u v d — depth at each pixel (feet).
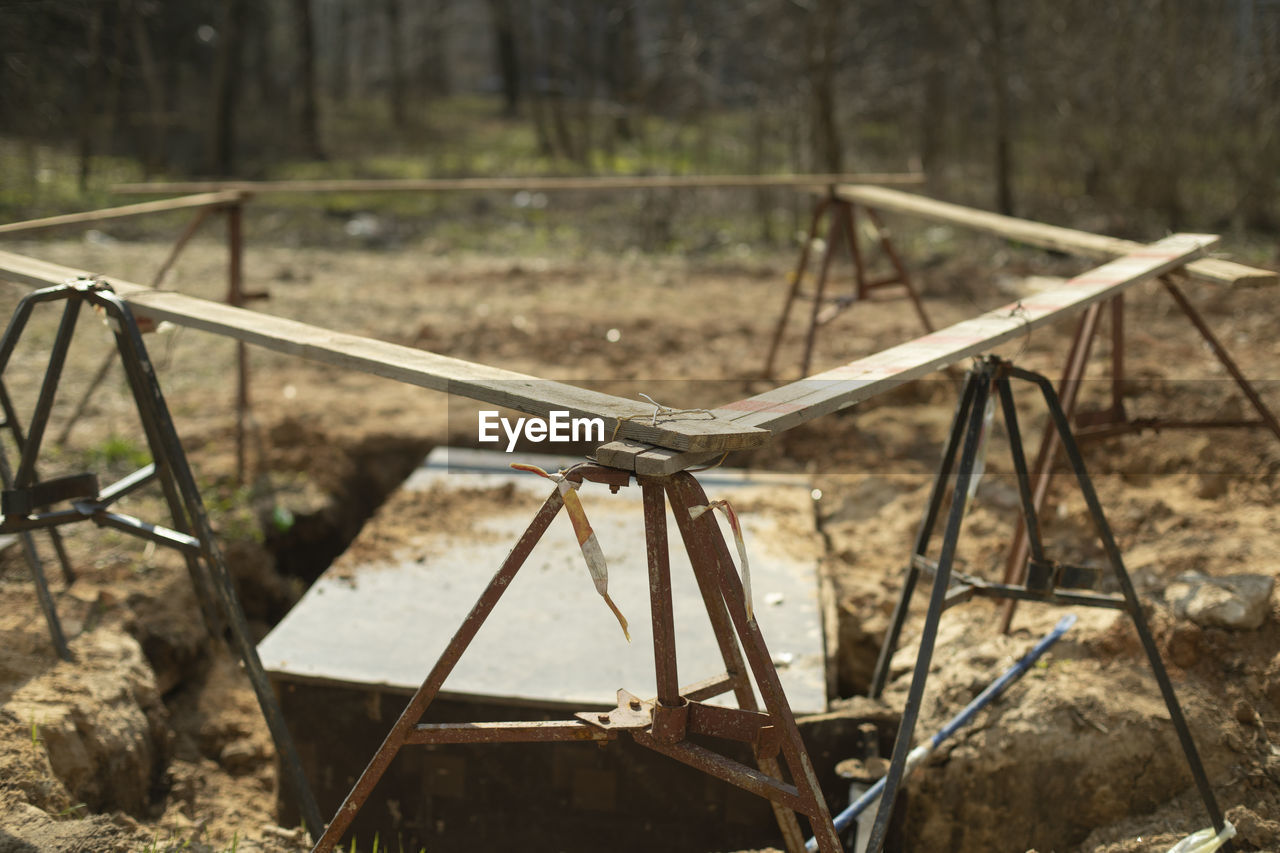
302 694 12.68
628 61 61.41
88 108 47.50
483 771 12.48
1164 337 24.02
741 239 42.93
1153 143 42.09
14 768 10.19
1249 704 11.39
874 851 9.17
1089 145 44.73
